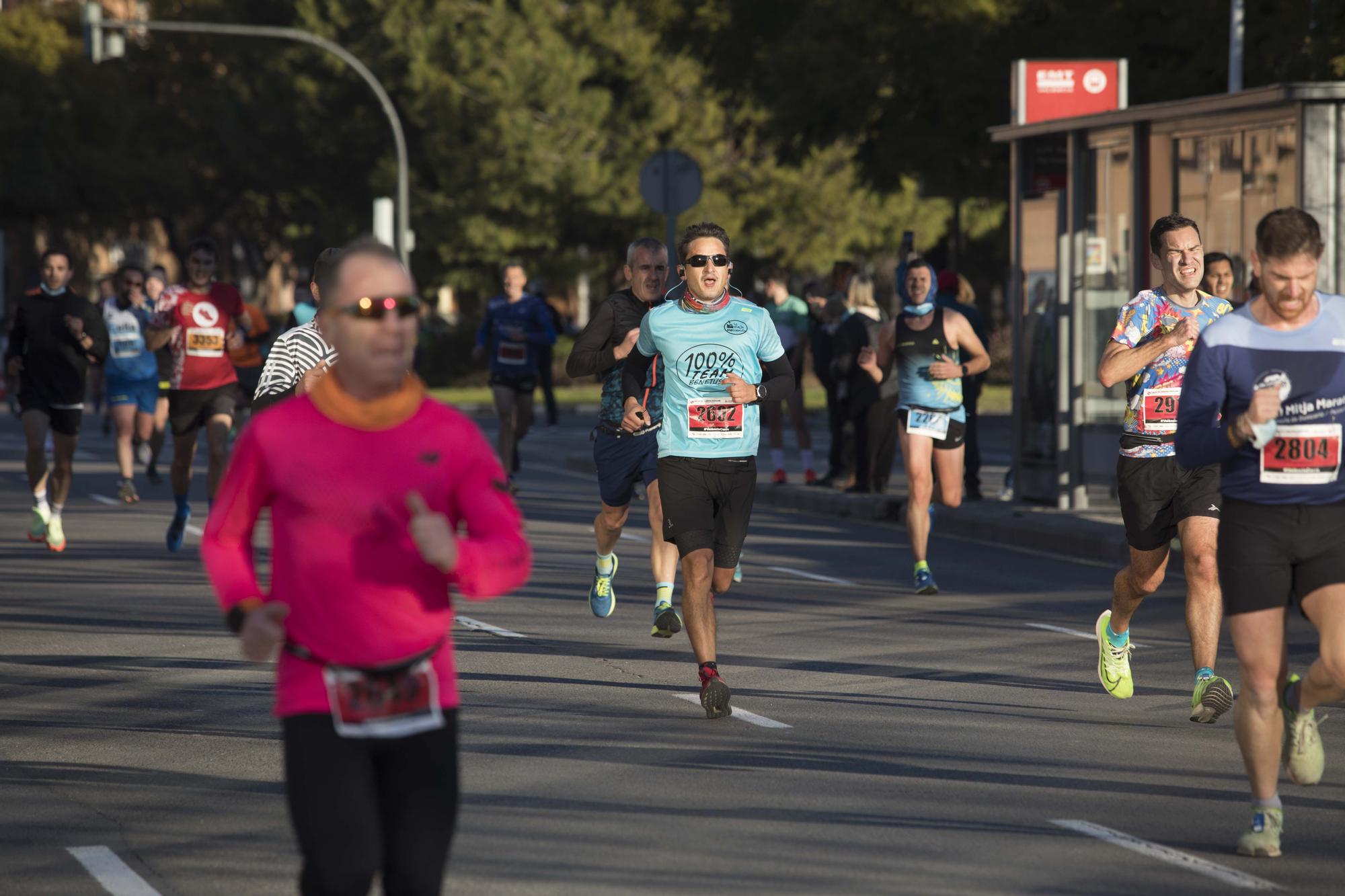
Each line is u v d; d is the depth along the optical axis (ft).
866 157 337.11
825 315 217.36
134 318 206.80
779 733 87.92
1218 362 65.92
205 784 77.61
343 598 44.98
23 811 72.90
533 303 222.48
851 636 119.03
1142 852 66.49
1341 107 157.58
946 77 300.40
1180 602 136.15
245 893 61.72
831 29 311.27
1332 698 67.05
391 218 356.38
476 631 120.16
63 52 625.41
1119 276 183.93
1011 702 96.58
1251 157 166.91
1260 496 65.46
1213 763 81.61
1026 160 197.77
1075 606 134.00
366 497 45.11
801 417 222.07
